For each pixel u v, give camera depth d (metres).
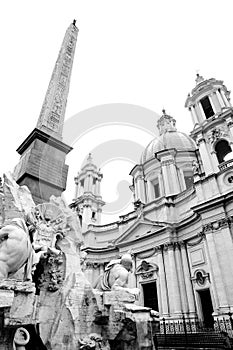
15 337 5.46
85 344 6.54
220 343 14.89
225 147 27.44
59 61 17.33
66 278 7.70
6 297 5.06
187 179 36.28
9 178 8.02
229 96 32.09
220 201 22.72
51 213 8.89
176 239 26.66
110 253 32.38
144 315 7.19
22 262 5.85
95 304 7.34
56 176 11.45
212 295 21.05
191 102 32.53
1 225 6.58
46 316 6.83
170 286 24.50
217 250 21.62
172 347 15.46
